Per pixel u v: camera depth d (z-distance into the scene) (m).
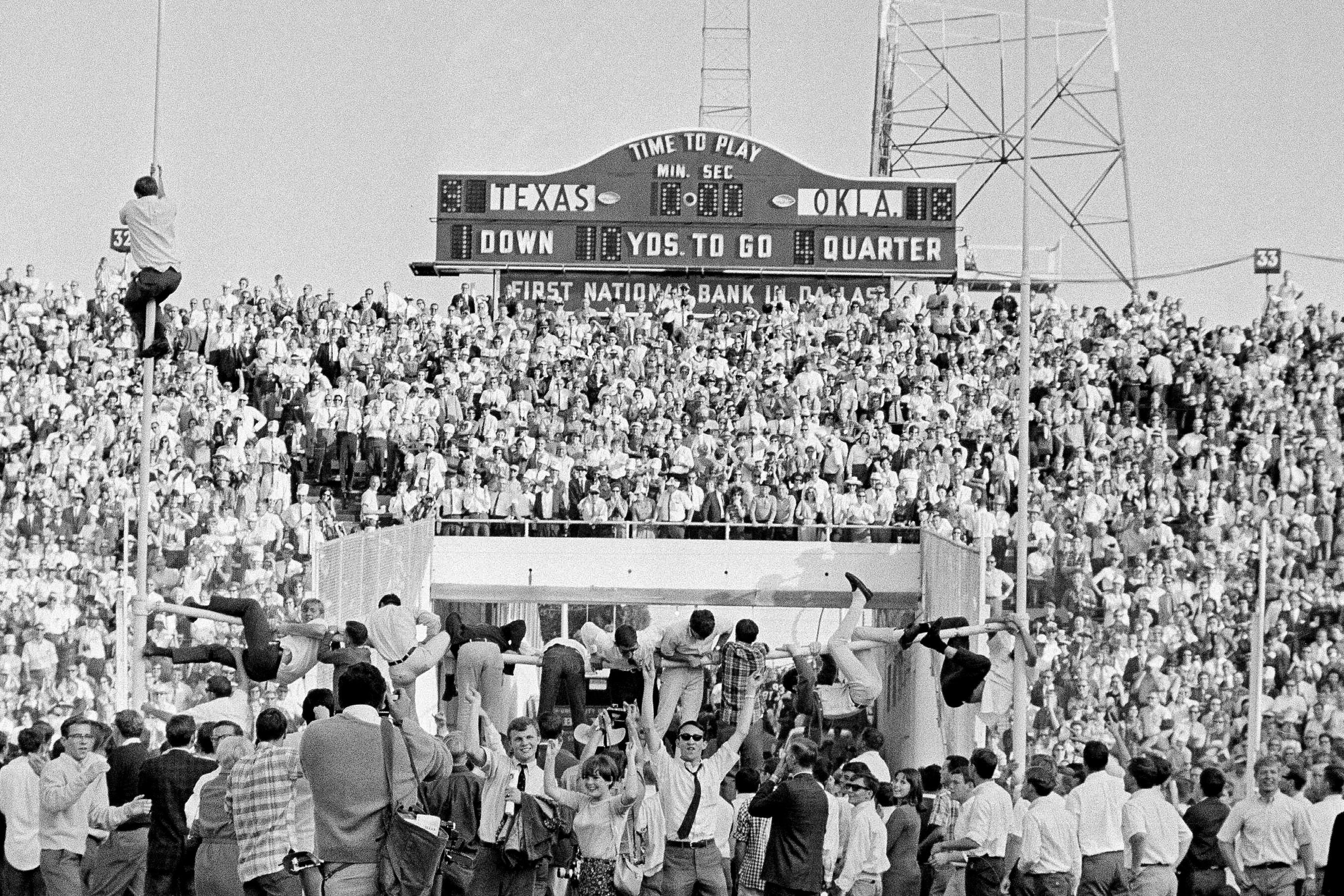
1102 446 36.91
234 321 39.12
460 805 13.60
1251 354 40.03
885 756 35.72
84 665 22.86
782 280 45.31
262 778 12.25
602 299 45.19
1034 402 39.03
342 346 39.03
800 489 35.69
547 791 13.84
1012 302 44.38
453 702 21.98
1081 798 15.33
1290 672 28.50
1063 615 28.86
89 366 38.41
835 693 20.48
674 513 35.34
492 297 45.56
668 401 38.22
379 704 11.66
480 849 13.60
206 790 12.98
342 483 36.50
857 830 14.98
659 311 43.56
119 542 26.80
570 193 45.03
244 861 12.22
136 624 19.16
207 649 18.02
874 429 36.78
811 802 13.71
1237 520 34.56
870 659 20.12
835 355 40.34
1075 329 41.78
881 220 44.94
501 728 18.17
